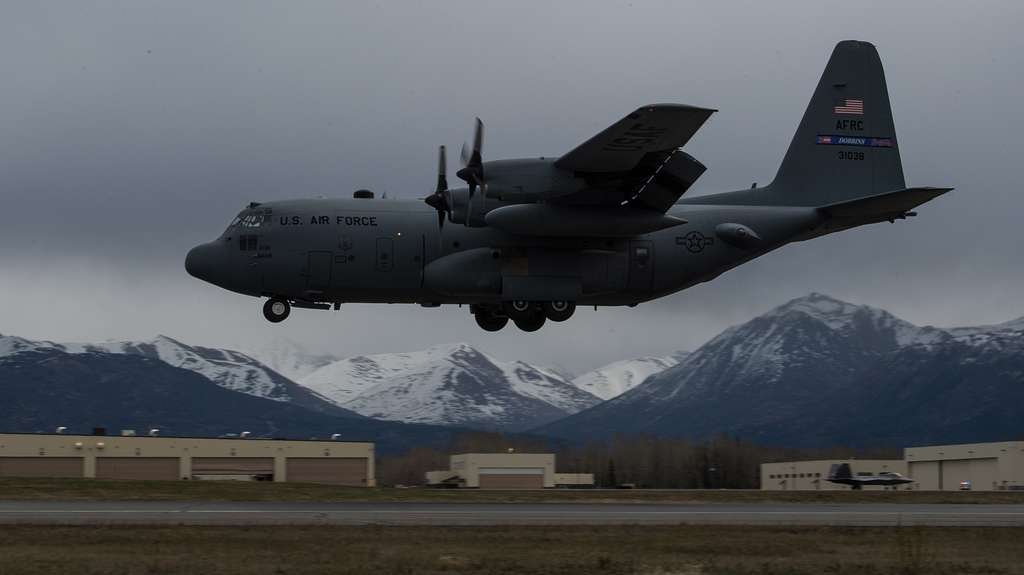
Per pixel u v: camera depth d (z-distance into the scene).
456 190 41.28
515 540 28.45
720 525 31.98
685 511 36.50
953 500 43.12
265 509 34.59
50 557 24.95
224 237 43.09
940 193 43.75
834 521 33.66
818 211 45.81
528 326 44.94
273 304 44.25
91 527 29.30
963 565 25.98
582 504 39.88
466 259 42.62
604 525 31.48
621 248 43.47
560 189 40.22
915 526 32.31
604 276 43.38
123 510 33.62
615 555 26.52
